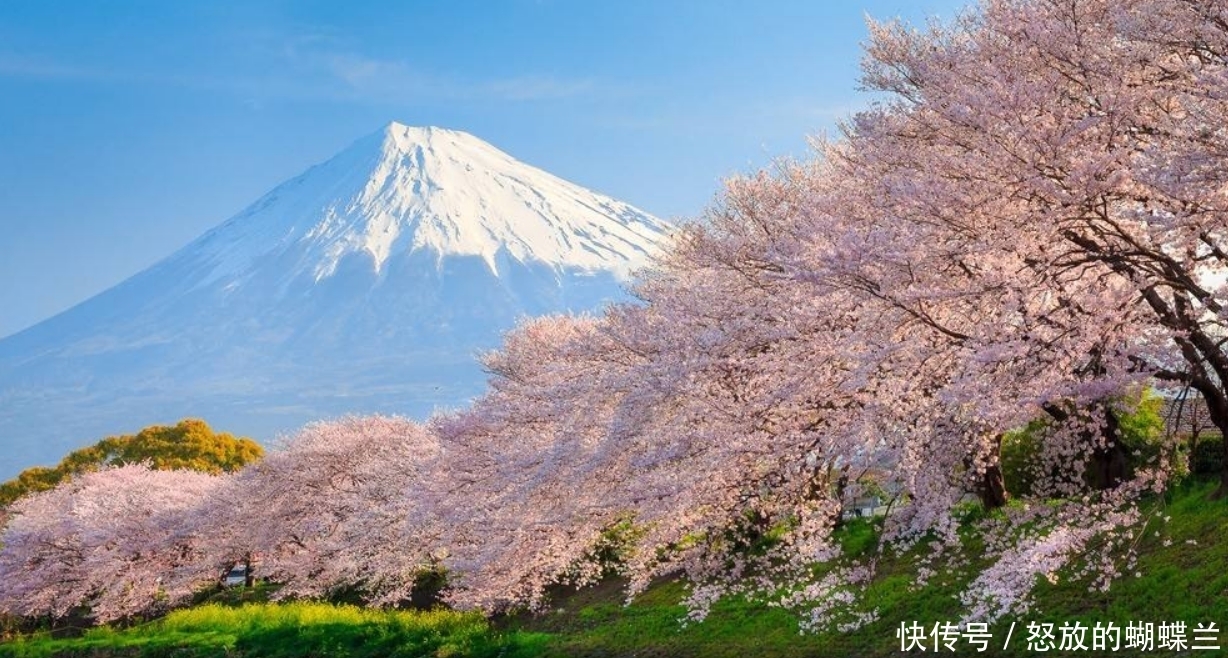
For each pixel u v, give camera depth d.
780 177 18.94
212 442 55.38
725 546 12.73
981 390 9.71
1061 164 10.24
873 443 10.36
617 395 14.59
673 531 12.54
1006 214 10.86
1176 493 14.02
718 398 12.47
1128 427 15.83
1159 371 10.46
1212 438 15.35
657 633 17.22
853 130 15.62
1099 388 9.91
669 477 11.90
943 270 10.88
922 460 10.71
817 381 11.50
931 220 10.93
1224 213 9.93
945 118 11.42
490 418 19.34
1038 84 10.63
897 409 10.40
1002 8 11.58
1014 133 10.34
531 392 17.75
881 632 13.90
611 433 12.90
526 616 21.58
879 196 11.76
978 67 11.31
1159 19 10.15
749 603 16.69
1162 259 10.32
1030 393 9.81
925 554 15.55
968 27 12.71
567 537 15.75
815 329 11.76
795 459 10.98
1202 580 11.42
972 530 15.31
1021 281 10.37
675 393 12.49
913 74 12.49
